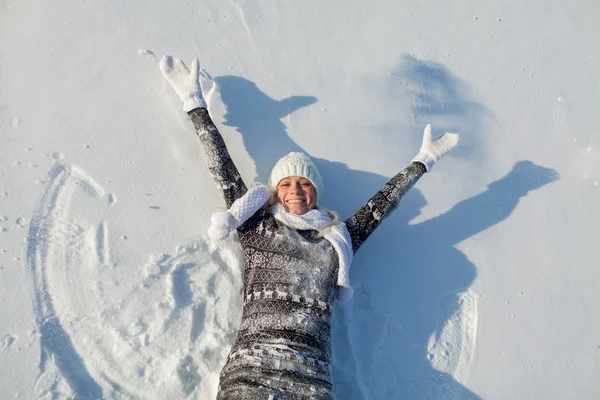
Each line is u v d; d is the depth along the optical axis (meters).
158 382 1.90
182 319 1.98
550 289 2.33
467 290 2.28
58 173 2.08
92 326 1.92
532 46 2.73
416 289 2.25
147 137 2.20
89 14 2.33
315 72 2.46
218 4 2.47
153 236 2.07
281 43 2.47
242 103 2.33
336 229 1.97
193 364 1.94
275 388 1.66
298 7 2.55
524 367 2.19
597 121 2.64
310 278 1.87
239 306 2.05
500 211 2.42
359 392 2.02
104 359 1.90
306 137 2.35
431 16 2.68
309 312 1.82
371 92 2.48
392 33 2.61
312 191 2.04
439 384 2.12
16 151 2.08
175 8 2.42
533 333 2.25
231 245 2.12
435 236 2.34
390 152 2.42
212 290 2.05
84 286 1.96
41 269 1.96
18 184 2.03
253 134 2.30
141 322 1.95
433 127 2.51
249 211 1.93
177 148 2.21
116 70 2.27
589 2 2.89
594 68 2.75
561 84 2.69
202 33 2.41
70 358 1.88
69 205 2.04
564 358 2.23
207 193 2.17
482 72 2.64
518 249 2.37
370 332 2.15
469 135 2.53
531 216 2.43
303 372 1.71
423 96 2.54
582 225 2.45
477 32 2.70
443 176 2.44
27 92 2.17
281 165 2.06
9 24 2.27
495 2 2.78
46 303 1.92
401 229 2.33
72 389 1.83
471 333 2.22
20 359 1.83
